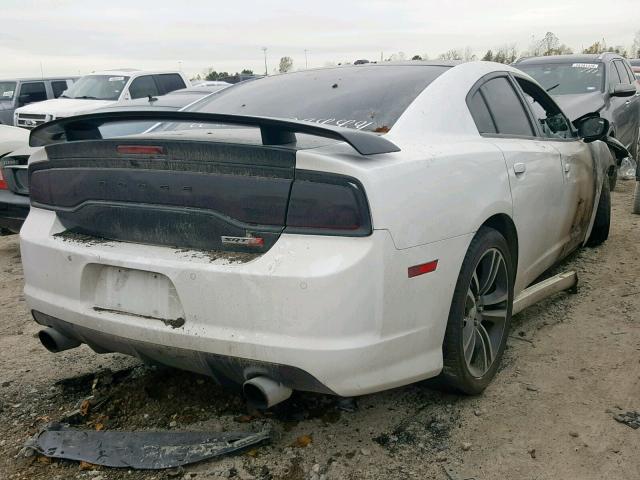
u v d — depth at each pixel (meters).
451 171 2.68
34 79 17.00
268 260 2.29
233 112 3.36
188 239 2.48
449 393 3.04
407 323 2.44
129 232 2.62
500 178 3.06
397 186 2.36
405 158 2.49
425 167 2.54
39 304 2.86
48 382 3.35
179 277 2.40
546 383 3.20
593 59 9.56
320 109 3.12
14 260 5.96
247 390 2.37
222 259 2.37
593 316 4.04
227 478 2.49
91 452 2.65
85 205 2.74
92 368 3.49
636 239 5.84
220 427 2.84
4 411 3.06
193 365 2.51
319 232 2.26
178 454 2.61
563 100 8.70
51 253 2.77
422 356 2.56
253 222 2.35
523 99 3.87
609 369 3.33
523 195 3.31
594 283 4.64
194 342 2.40
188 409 2.99
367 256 2.24
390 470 2.54
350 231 2.24
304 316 2.23
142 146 2.53
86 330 2.71
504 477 2.48
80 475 2.54
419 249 2.43
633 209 7.05
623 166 9.37
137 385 3.22
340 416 2.92
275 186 2.31
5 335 4.03
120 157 2.60
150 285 2.53
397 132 2.77
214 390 3.14
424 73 3.29
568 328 3.86
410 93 3.08
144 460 2.58
